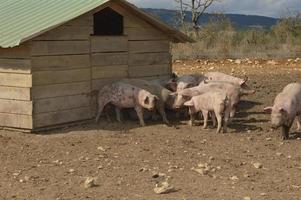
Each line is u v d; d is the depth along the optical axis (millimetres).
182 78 13672
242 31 34344
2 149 10023
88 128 11883
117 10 12781
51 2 12977
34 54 11023
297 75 19516
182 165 8977
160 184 7914
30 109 11102
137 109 12297
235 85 12789
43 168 8820
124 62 13227
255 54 27391
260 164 8969
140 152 9828
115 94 12320
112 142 10594
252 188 7754
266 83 17562
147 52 13898
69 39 11766
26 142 10562
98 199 7297
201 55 27297
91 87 12406
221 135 11352
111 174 8453
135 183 7992
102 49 12609
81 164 9023
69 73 11836
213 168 8781
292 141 10906
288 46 30328
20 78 11156
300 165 9078
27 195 7504
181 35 14500
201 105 11938
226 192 7555
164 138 11008
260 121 12875
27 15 12273
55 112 11602
